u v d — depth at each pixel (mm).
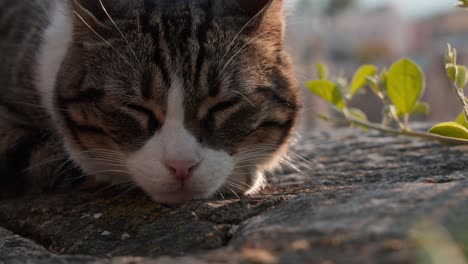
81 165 497
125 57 457
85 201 466
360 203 356
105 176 496
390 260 302
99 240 398
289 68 507
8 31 582
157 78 449
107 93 455
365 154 543
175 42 461
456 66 440
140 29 464
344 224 333
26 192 529
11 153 529
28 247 398
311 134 649
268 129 483
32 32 557
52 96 502
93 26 468
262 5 484
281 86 489
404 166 497
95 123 467
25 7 583
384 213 339
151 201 447
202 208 404
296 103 506
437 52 1854
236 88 459
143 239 386
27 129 532
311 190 428
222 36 469
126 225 411
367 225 329
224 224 381
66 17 507
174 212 410
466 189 360
